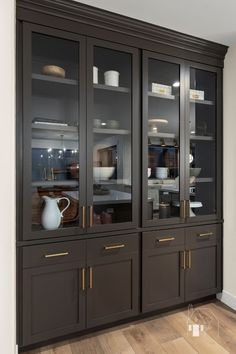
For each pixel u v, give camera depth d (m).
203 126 2.37
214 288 2.38
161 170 2.15
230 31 2.06
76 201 1.84
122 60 1.98
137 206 2.02
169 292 2.16
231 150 2.32
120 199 2.00
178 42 2.11
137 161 2.02
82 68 1.81
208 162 2.40
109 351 1.77
